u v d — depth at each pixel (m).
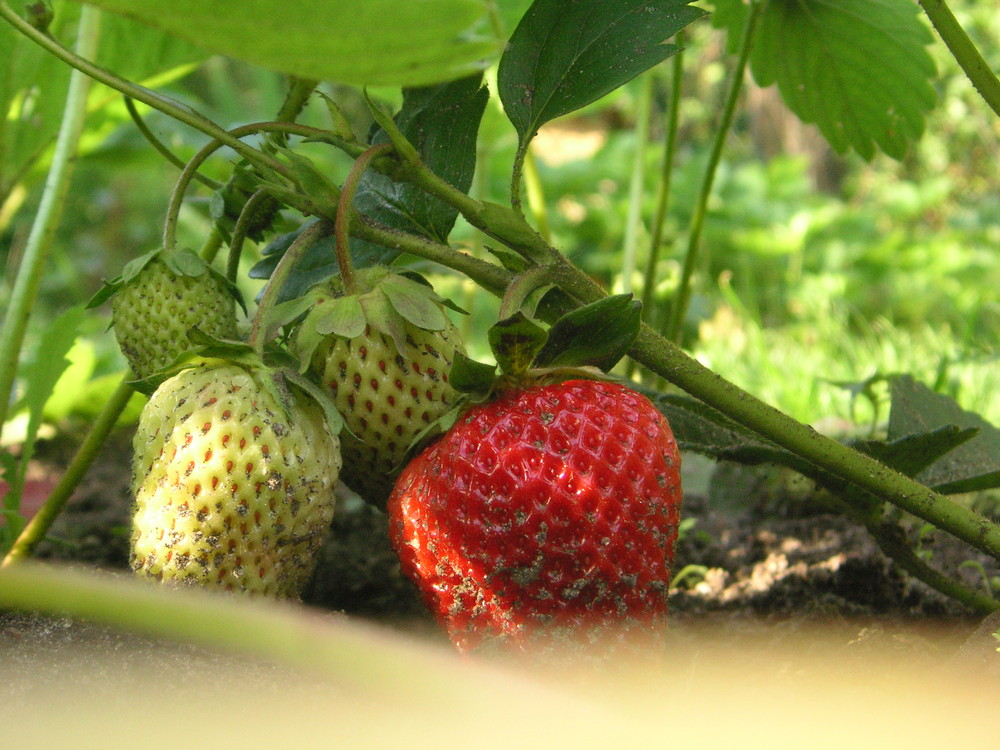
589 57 0.28
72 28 0.37
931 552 0.33
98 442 0.33
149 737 0.25
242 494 0.27
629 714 0.26
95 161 0.51
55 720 0.25
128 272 0.29
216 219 0.31
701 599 0.34
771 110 1.48
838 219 1.15
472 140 0.29
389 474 0.28
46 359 0.32
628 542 0.27
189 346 0.29
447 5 0.21
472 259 0.28
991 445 0.33
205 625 0.21
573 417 0.27
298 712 0.26
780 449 0.30
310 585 0.35
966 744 0.26
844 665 0.29
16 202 0.43
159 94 0.28
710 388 0.28
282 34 0.22
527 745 0.25
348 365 0.28
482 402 0.27
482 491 0.27
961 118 1.26
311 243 0.28
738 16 0.39
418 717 0.26
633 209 0.51
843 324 0.65
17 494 0.33
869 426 0.43
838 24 0.37
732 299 0.63
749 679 0.29
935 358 0.53
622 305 0.27
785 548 0.37
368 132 0.30
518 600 0.27
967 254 1.09
